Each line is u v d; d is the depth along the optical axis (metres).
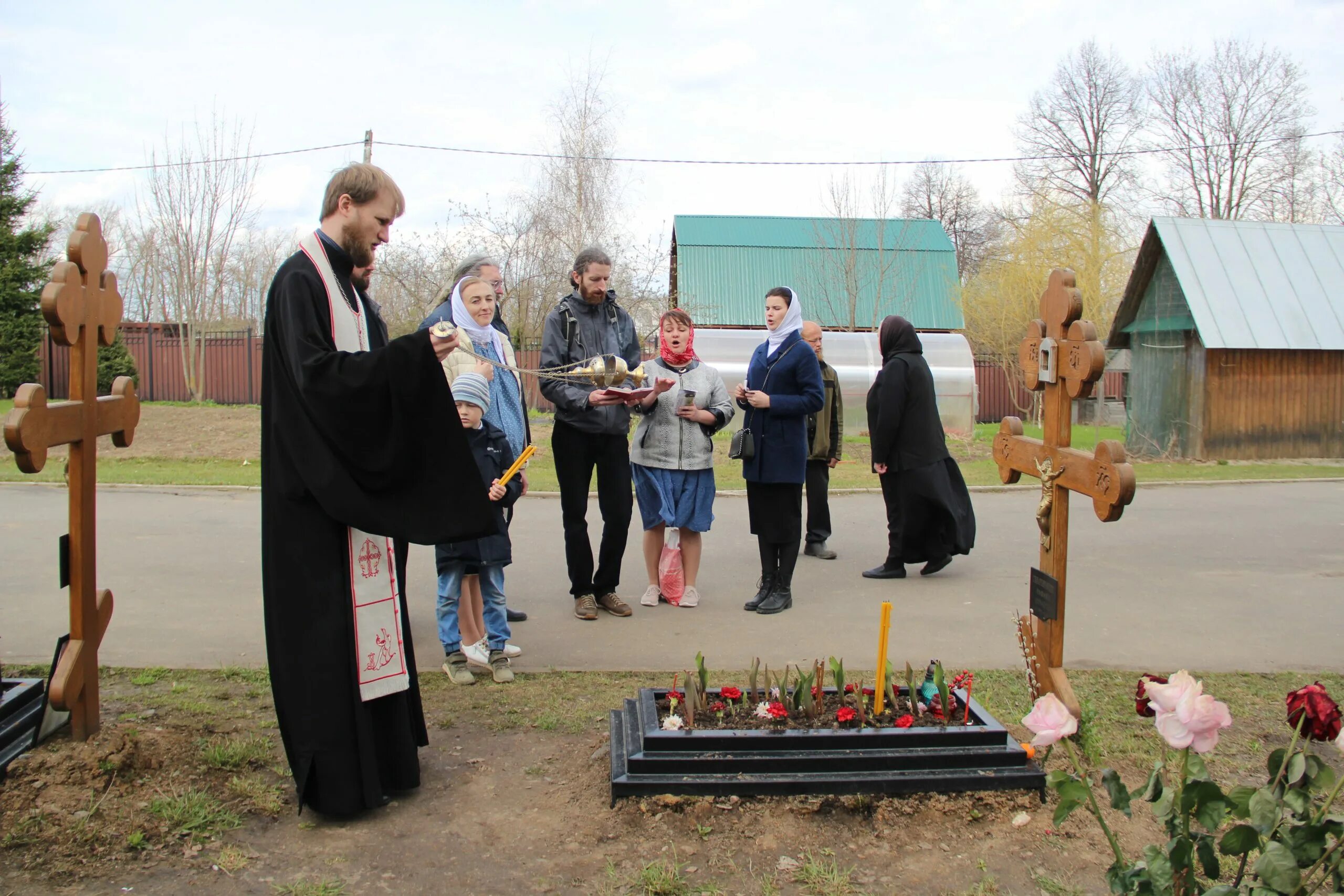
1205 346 18.11
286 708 3.27
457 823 3.30
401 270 22.47
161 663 5.01
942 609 6.50
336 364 3.07
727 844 3.14
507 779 3.65
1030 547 9.05
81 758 3.40
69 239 3.54
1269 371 18.72
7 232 23.94
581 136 24.69
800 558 8.47
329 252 3.34
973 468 15.73
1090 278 27.98
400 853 3.10
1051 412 3.88
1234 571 7.98
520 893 2.88
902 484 7.29
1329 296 19.14
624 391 5.55
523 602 6.63
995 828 3.24
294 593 3.24
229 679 4.73
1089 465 3.55
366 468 3.13
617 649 5.46
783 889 2.91
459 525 3.22
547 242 23.64
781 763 3.38
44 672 4.80
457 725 4.19
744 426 6.30
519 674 4.93
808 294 34.66
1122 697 4.62
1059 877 2.99
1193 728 2.09
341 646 3.27
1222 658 5.39
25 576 7.09
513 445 5.21
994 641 5.66
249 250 43.09
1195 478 15.05
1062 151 45.84
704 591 7.07
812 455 8.30
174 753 3.64
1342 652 5.54
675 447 6.40
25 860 2.94
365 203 3.36
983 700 4.46
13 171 24.22
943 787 3.38
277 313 3.24
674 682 3.79
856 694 3.85
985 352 31.94
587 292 5.97
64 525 9.26
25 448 3.17
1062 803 2.29
